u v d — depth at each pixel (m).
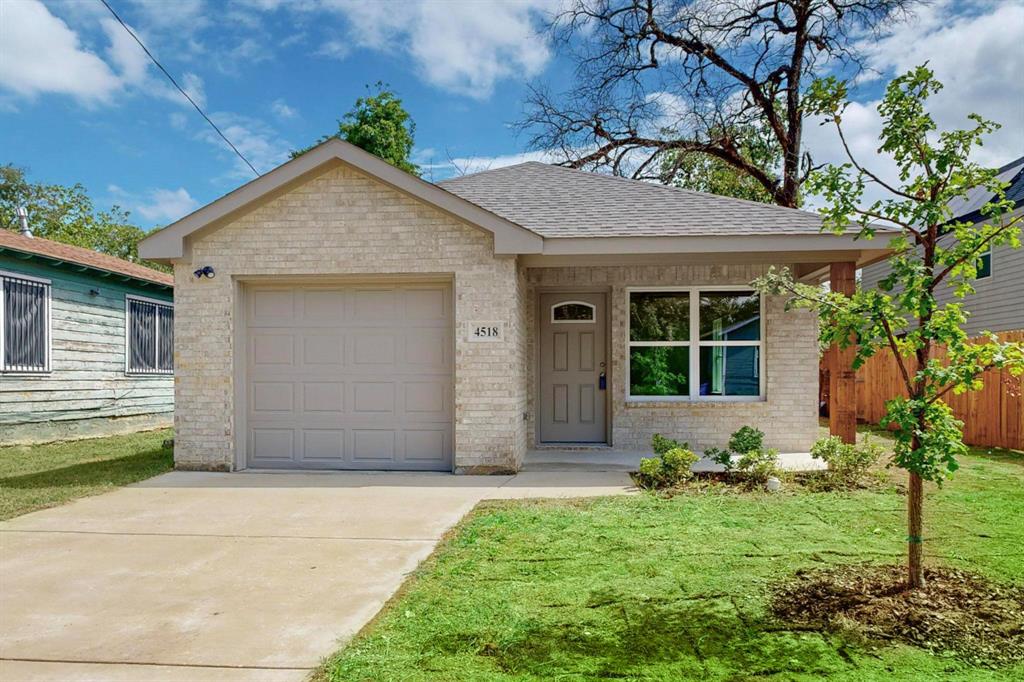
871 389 14.85
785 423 9.97
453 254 8.35
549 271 10.30
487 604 3.82
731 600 3.82
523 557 4.72
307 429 8.75
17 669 3.11
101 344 14.12
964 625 3.42
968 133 3.68
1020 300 16.12
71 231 35.19
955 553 4.66
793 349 9.99
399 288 8.71
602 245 8.37
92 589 4.21
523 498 6.79
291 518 6.05
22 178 34.97
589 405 10.48
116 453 10.92
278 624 3.62
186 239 8.55
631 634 3.39
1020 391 10.11
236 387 8.62
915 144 3.78
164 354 16.48
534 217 9.33
